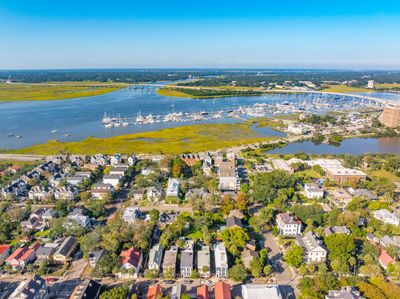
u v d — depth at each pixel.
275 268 175.62
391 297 146.12
